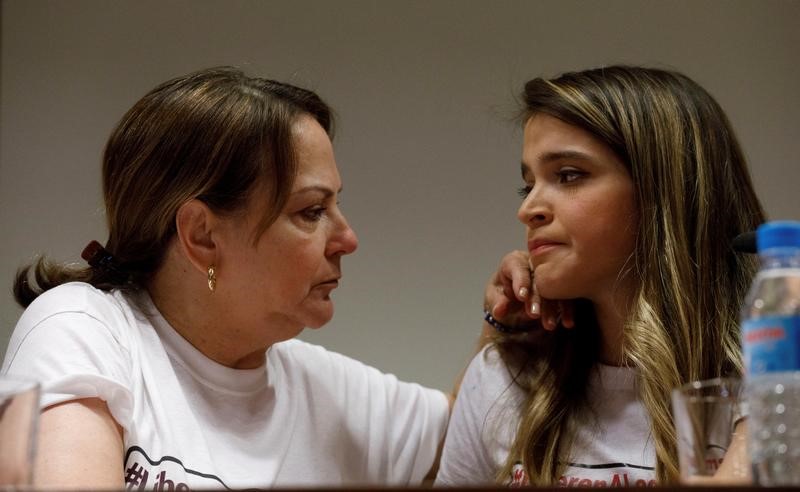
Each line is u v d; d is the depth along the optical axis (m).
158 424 1.94
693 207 2.01
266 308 2.06
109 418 1.82
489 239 3.22
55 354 1.86
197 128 2.04
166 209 2.05
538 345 2.22
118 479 1.77
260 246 2.03
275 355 2.25
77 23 3.50
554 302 2.12
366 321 3.20
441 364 3.17
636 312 1.99
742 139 3.20
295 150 2.04
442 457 2.27
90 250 2.16
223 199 2.02
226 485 1.96
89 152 3.43
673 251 1.98
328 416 2.24
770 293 1.06
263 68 3.40
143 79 3.46
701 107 2.08
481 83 3.31
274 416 2.15
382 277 3.22
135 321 2.07
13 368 1.88
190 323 2.09
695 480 1.10
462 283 3.21
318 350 2.37
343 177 3.28
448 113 3.30
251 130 2.02
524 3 3.34
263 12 3.44
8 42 3.50
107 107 3.45
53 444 1.71
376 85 3.34
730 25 3.26
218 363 2.11
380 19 3.38
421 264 3.22
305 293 2.06
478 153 3.27
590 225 1.98
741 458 1.12
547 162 2.03
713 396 1.16
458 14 3.36
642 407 2.01
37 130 3.44
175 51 3.46
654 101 2.03
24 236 3.38
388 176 3.28
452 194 3.26
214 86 2.09
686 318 1.96
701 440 1.13
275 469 2.09
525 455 2.04
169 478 1.89
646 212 1.99
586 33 3.30
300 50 3.39
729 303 2.00
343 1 3.40
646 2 3.29
